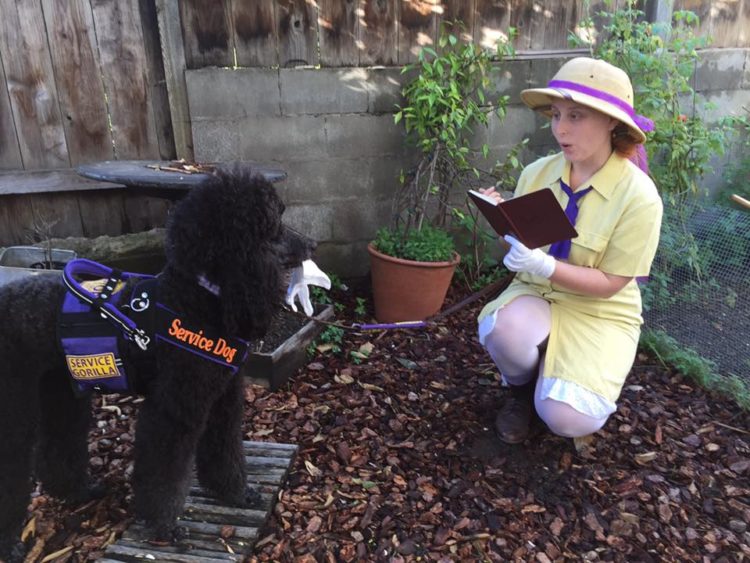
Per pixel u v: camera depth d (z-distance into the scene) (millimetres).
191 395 1666
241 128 3551
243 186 1562
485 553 1951
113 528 2006
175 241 1565
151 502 1799
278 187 3736
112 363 1665
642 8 4137
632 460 2408
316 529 2031
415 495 2189
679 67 3799
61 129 3459
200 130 3494
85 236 3684
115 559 1836
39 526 2016
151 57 3461
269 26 3469
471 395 2836
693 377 2996
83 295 1647
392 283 3414
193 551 1873
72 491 2086
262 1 3406
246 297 1562
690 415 2730
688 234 3422
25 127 3408
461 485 2240
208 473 2021
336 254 3969
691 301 3416
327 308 3381
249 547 1910
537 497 2201
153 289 1693
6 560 1842
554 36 4035
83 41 3352
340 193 3852
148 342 1636
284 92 3559
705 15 4277
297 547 1952
